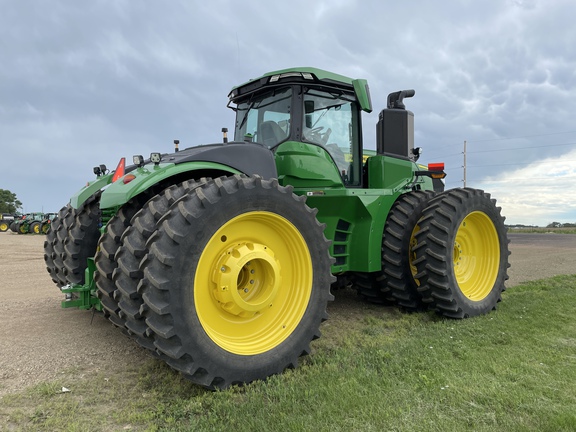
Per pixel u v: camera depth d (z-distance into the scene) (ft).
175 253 8.63
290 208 10.55
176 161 10.64
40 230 84.07
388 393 8.64
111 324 14.38
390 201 15.55
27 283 22.24
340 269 14.61
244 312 9.95
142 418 8.00
